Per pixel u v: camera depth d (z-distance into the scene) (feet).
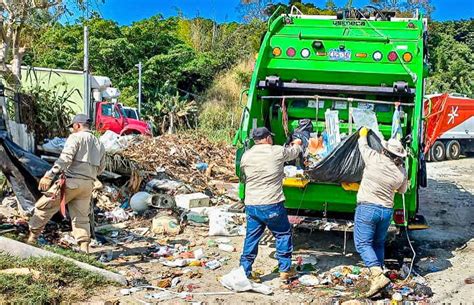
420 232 28.32
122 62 108.27
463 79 118.01
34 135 30.78
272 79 24.75
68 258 18.83
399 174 19.27
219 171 40.86
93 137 20.65
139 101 96.53
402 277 20.85
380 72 24.18
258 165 19.51
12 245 18.38
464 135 64.95
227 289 18.89
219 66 115.14
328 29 25.00
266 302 17.92
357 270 21.29
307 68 24.72
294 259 22.61
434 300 18.80
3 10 42.47
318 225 22.16
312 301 18.12
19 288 16.35
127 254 22.43
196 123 90.74
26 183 22.99
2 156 22.80
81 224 20.80
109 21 109.50
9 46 42.68
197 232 26.14
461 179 48.60
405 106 24.30
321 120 25.61
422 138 23.53
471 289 19.99
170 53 109.91
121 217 27.40
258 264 22.16
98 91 71.97
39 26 46.32
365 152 19.75
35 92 34.99
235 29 135.44
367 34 24.68
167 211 28.14
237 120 92.17
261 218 19.56
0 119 25.64
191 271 20.63
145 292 18.03
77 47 104.53
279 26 25.48
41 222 20.31
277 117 25.77
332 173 21.29
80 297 16.90
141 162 36.19
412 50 24.03
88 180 20.36
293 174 22.40
